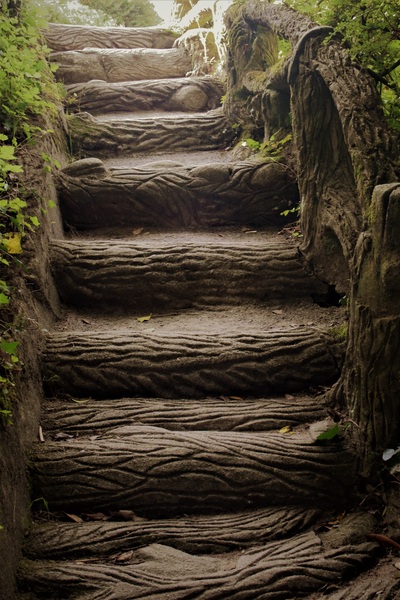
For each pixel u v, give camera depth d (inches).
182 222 162.1
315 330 124.3
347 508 100.7
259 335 122.4
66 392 117.0
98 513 97.6
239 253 140.2
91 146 189.2
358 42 123.6
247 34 188.1
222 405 114.8
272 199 160.6
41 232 133.0
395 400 98.3
